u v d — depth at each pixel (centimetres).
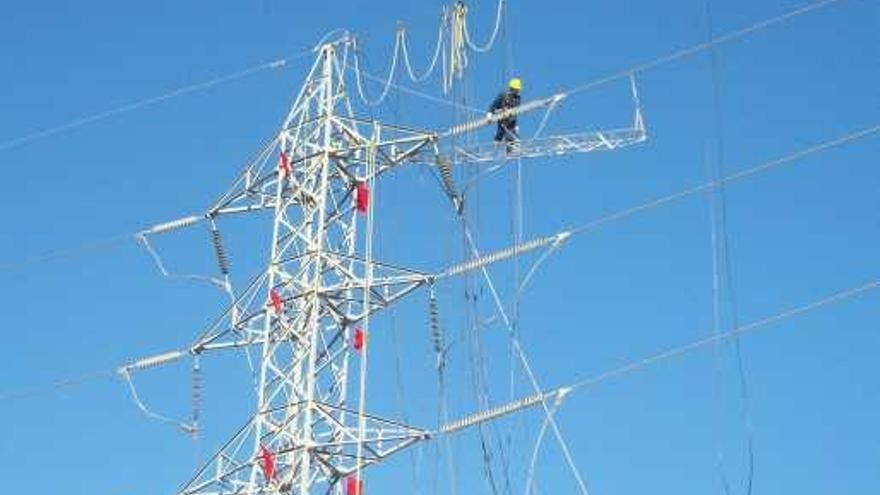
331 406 3925
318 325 4034
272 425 3953
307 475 3806
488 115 4241
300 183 4266
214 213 4403
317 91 4366
